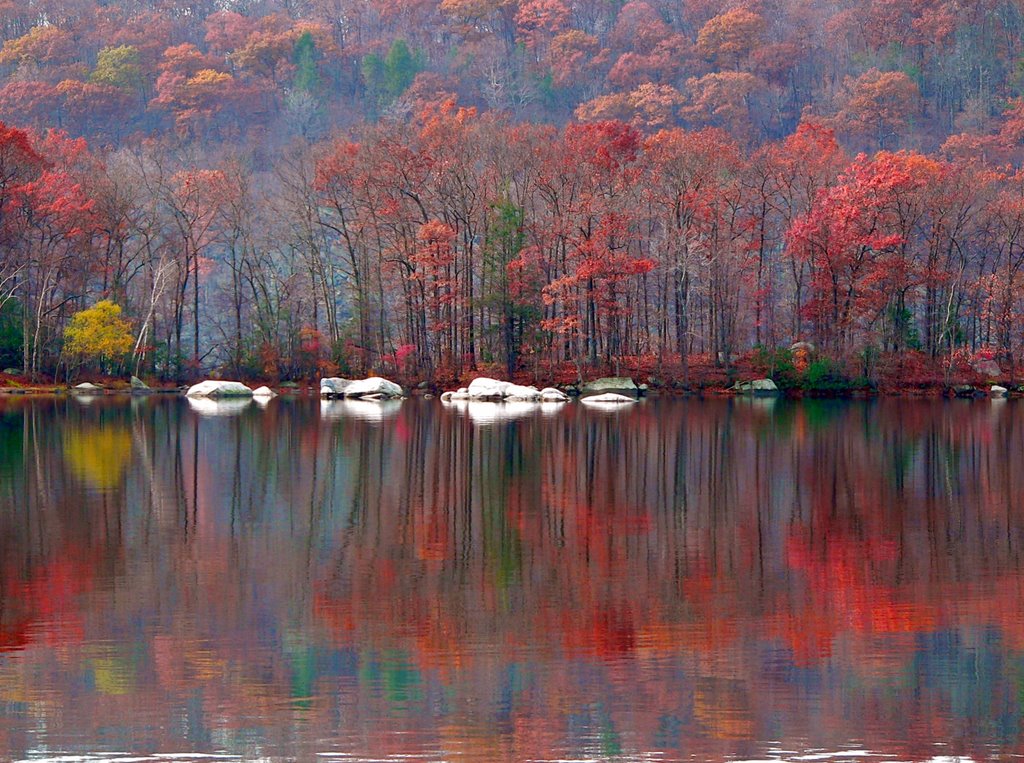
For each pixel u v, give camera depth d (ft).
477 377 360.07
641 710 70.59
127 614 88.17
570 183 372.79
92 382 367.45
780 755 65.00
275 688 73.56
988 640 83.20
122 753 64.64
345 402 328.70
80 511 130.11
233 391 352.49
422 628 85.46
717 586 97.81
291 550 110.52
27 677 74.95
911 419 264.72
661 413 281.95
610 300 364.99
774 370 365.40
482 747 65.67
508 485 152.56
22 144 351.87
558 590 96.12
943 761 64.44
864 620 87.86
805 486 152.97
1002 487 152.05
